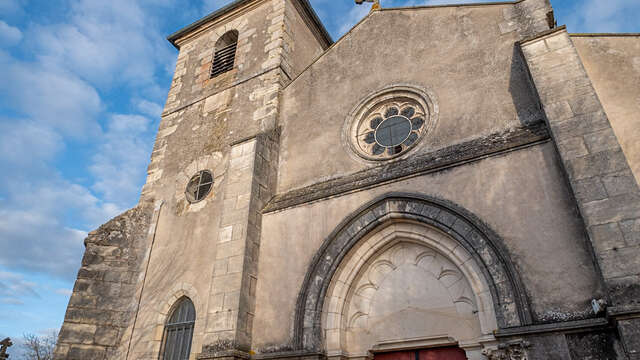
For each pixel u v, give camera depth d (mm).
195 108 12906
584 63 7500
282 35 12625
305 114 10523
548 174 6547
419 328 7016
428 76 9094
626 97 6918
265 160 9719
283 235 8617
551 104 6551
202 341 8422
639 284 4883
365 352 7270
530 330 5605
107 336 9289
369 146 9273
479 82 8383
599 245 5297
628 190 5414
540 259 6062
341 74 10492
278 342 7520
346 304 7656
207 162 11305
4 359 15750
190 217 10500
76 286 9375
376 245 7711
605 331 5242
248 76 12367
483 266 6430
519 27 8508
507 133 7492
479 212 6824
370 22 10742
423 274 7371
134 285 10086
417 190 7574
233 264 8250
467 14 9320
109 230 10359
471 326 6590
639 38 7367
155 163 12375
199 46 14641
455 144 7961
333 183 8867
